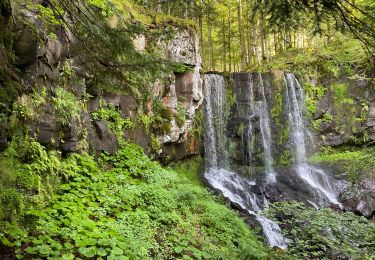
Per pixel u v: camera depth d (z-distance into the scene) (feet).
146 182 26.89
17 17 16.63
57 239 16.11
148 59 16.58
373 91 52.54
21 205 15.97
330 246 27.78
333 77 54.95
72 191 20.26
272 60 65.26
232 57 89.35
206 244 21.58
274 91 50.60
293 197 40.04
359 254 26.76
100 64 18.15
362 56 51.85
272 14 17.15
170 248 19.75
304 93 54.13
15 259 14.12
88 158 23.84
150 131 32.96
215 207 27.50
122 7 30.66
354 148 53.31
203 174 39.99
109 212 20.36
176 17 38.99
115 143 27.91
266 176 44.39
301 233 30.58
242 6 71.36
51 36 19.88
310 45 72.38
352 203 39.68
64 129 21.31
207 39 86.28
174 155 36.83
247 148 47.32
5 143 13.96
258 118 48.55
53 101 20.22
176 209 24.91
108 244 16.61
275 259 22.54
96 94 26.32
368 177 42.32
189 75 37.42
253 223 30.25
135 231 19.39
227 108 47.24
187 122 37.93
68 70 22.30
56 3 18.48
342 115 53.78
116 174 25.32
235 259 19.99
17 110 16.74
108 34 15.58
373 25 13.80
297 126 52.08
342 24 15.28
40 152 18.51
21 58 16.61
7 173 15.74
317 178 45.80
